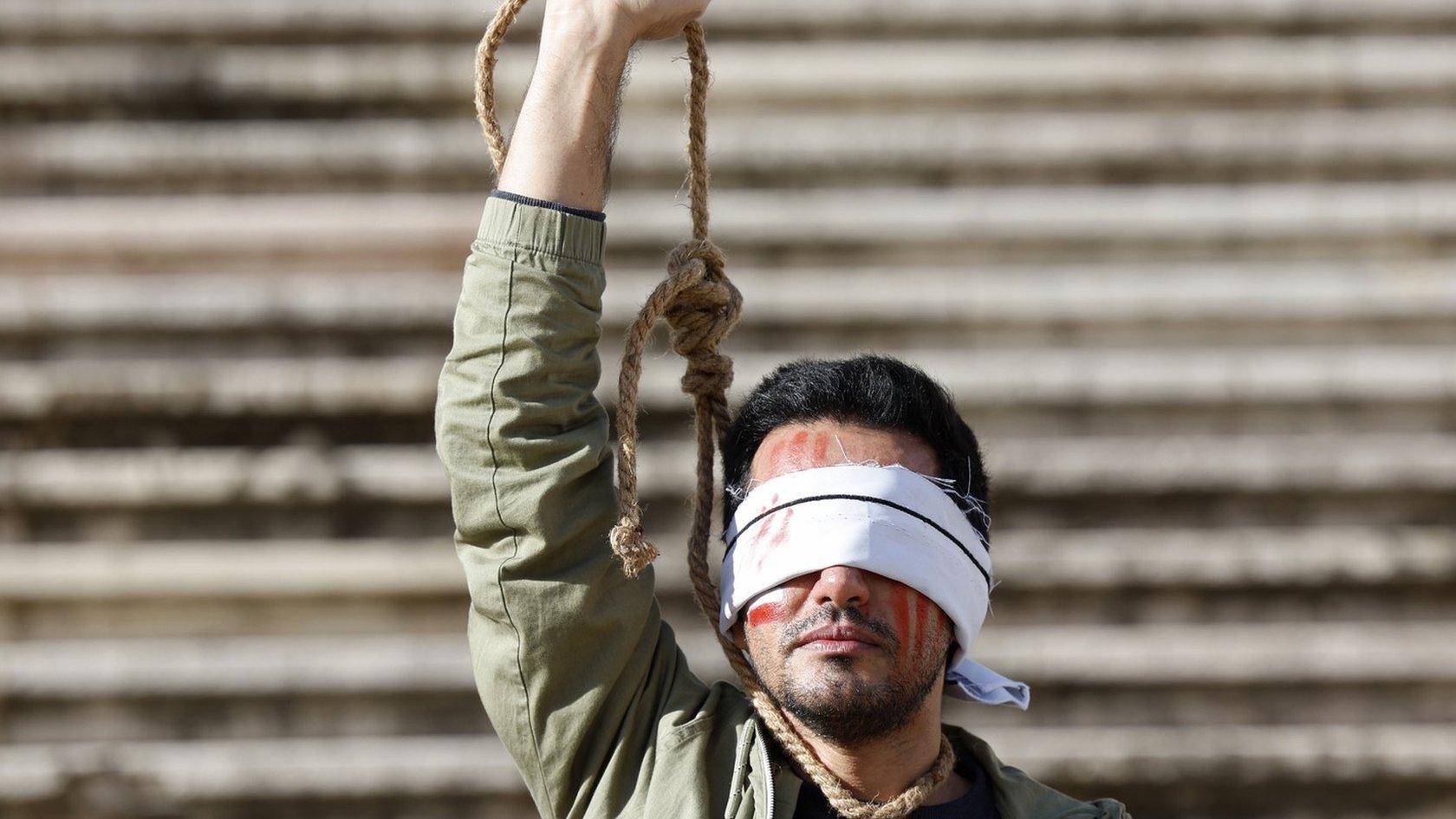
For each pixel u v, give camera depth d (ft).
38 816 16.40
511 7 9.02
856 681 8.05
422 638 17.01
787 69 18.10
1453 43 18.20
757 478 8.77
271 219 17.79
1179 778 16.67
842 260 17.75
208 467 17.21
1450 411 17.37
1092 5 18.26
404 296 17.63
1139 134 18.02
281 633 16.99
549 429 8.52
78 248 17.65
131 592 16.97
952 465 8.85
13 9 18.08
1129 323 17.60
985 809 8.70
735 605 8.51
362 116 18.11
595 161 8.72
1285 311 17.58
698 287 9.14
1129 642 16.97
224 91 18.12
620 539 8.14
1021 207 17.84
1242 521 17.25
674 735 8.49
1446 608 17.08
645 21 8.79
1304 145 17.97
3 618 16.88
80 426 17.31
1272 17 18.28
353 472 17.25
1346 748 16.69
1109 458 17.29
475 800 16.57
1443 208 17.72
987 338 17.60
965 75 18.13
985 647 16.96
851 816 8.33
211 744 16.69
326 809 16.52
